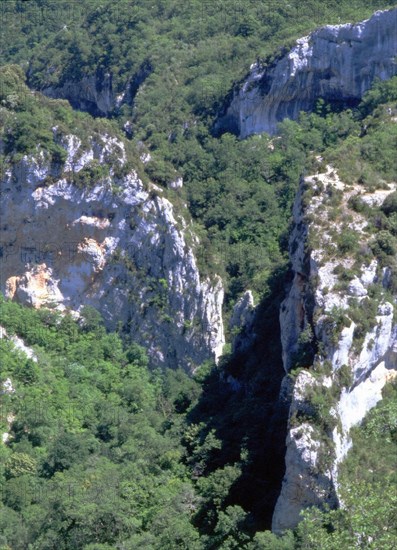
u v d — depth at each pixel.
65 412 118.38
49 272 138.38
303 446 89.88
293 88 164.00
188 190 153.12
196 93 174.62
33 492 105.31
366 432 95.31
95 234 138.25
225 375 121.75
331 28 161.62
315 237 104.19
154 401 124.44
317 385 92.56
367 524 78.62
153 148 166.25
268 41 183.12
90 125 139.88
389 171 112.69
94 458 109.94
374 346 97.62
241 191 151.50
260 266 139.62
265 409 105.94
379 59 158.75
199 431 110.19
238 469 99.19
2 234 138.25
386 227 104.25
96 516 97.50
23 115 138.25
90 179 137.75
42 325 134.50
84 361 131.38
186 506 99.06
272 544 87.56
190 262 137.12
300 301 104.81
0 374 120.88
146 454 109.06
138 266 138.00
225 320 138.00
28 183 137.12
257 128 166.25
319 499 89.31
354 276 99.56
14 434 115.00
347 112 158.00
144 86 183.50
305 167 116.69
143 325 137.12
